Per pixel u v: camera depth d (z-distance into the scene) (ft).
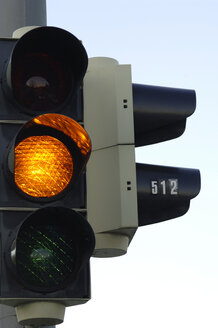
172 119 19.99
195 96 20.31
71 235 16.89
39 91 17.90
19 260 16.65
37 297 16.62
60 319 16.97
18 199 17.11
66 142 17.46
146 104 19.83
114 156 19.03
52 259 16.78
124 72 19.60
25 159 17.28
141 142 20.76
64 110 18.01
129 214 18.63
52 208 16.42
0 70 17.85
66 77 18.03
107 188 18.89
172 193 19.57
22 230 16.76
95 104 19.47
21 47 17.74
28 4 24.25
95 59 20.03
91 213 18.89
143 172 19.52
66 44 17.85
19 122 17.58
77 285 16.94
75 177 17.33
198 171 19.88
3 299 16.52
